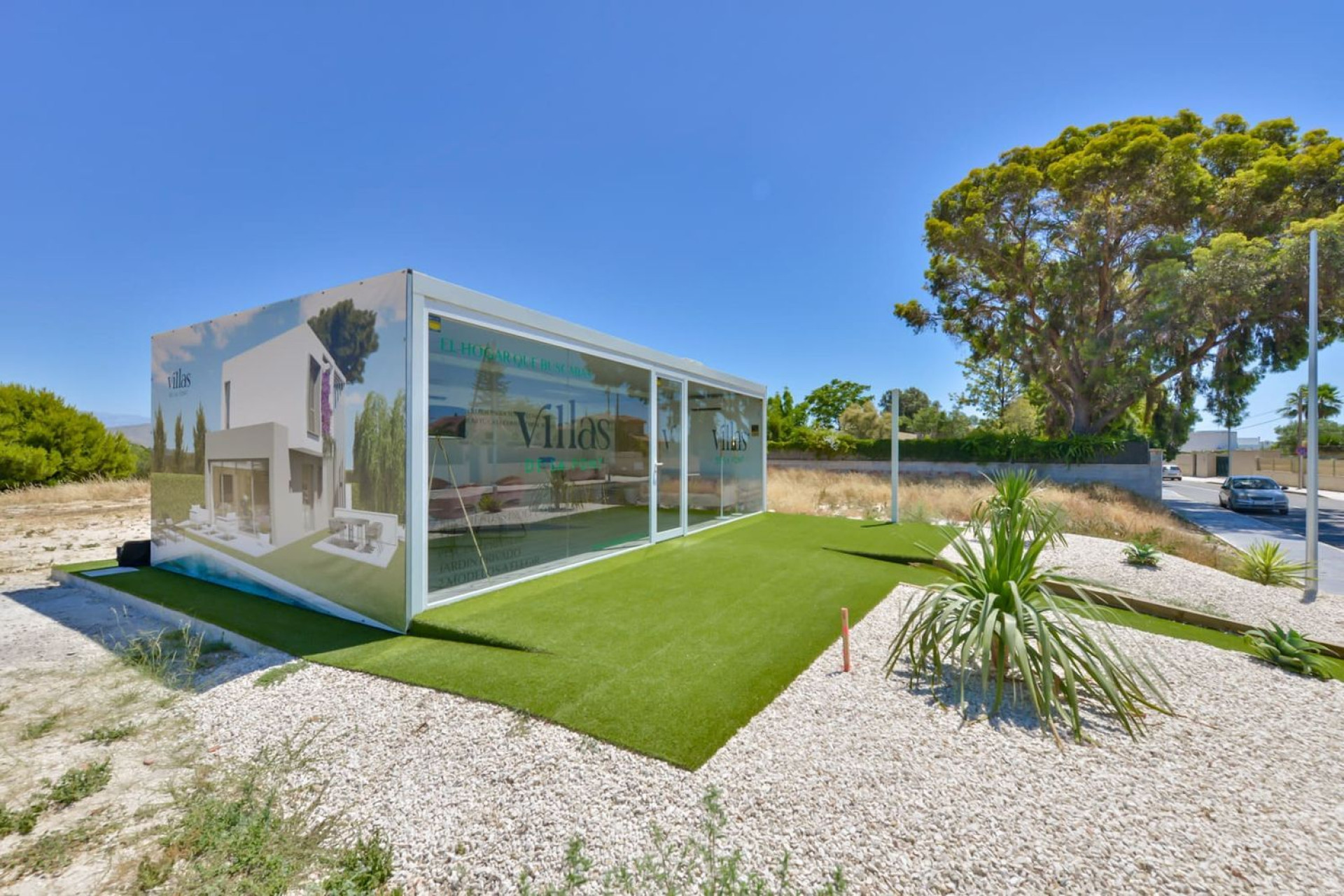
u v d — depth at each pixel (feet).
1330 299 49.98
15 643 14.87
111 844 7.11
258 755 9.16
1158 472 60.54
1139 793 7.94
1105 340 62.03
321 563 16.61
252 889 6.18
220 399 20.08
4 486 54.44
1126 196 57.77
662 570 21.54
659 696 10.87
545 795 7.85
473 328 16.99
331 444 16.24
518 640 13.73
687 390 29.89
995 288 68.85
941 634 11.22
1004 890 6.06
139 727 10.16
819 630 14.83
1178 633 16.29
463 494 16.69
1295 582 22.36
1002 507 26.50
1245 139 56.44
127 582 20.76
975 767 8.55
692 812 7.41
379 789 8.13
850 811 7.42
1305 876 6.29
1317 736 9.71
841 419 103.04
